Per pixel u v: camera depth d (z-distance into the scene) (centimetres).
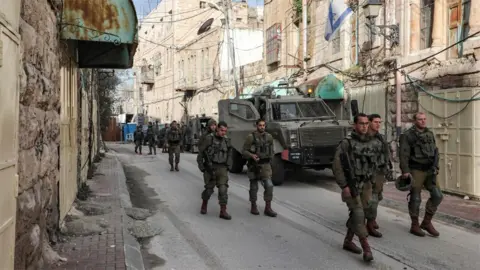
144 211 915
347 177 593
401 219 840
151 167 1920
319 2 2050
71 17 670
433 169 698
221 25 3559
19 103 402
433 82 1208
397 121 1320
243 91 2898
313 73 2095
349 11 1627
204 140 882
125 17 698
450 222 812
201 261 602
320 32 2042
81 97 1113
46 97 532
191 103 4262
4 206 345
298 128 1216
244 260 602
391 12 1452
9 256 361
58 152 652
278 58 2503
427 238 703
